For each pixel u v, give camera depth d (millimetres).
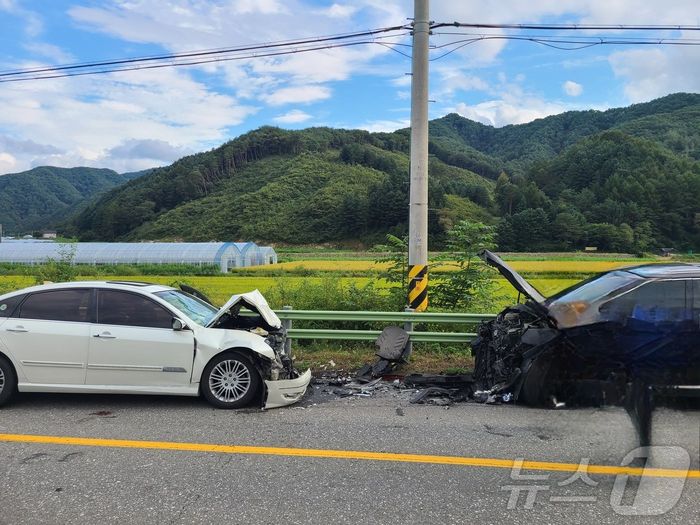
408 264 11180
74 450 4871
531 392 6254
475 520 3549
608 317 5926
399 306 11242
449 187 113562
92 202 189000
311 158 158500
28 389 6332
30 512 3631
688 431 5184
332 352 9406
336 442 5117
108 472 4344
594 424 5531
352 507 3725
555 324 6148
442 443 5090
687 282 5953
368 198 111750
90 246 63469
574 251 76562
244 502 3795
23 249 60438
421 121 10711
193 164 164375
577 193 101438
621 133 117312
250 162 171000
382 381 7727
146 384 6336
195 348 6340
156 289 6980
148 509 3686
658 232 77562
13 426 5590
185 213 136750
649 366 5734
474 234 11594
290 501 3814
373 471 4383
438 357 9086
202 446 4992
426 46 10742
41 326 6355
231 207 130750
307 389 7250
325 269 42406
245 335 6449
